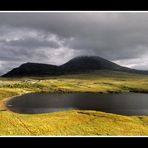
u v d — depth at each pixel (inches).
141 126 2128.4
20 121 1907.0
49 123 2003.0
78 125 1988.2
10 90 7608.3
